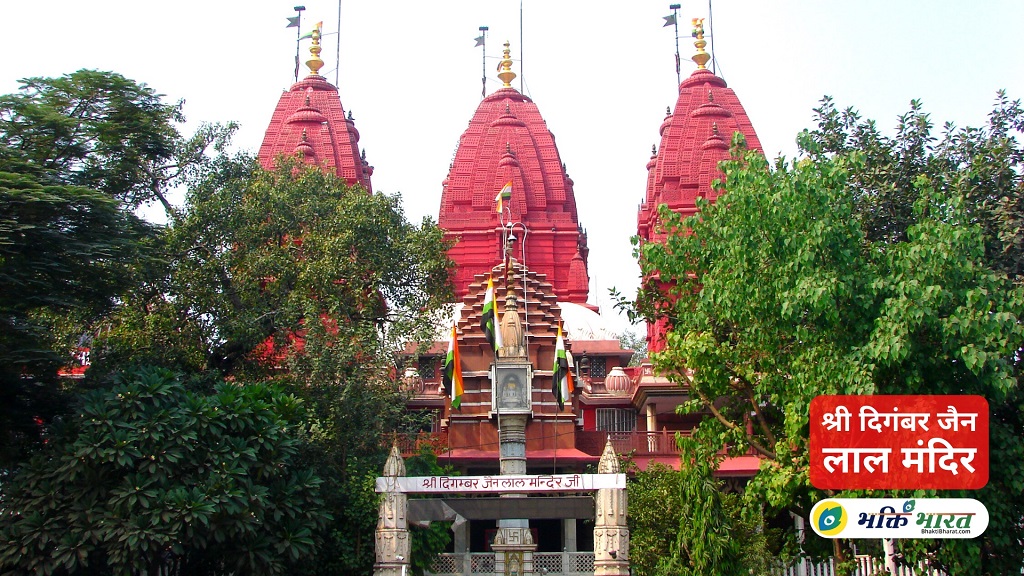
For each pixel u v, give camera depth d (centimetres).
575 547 4247
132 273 3497
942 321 2303
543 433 4353
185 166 4056
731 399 2833
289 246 4069
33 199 2677
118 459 2564
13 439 2925
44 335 3212
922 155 3145
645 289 3000
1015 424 2548
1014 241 2855
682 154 6034
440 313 4734
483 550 4584
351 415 3309
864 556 3105
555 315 4600
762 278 2530
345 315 3866
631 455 3959
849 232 2500
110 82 3225
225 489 2617
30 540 2500
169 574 2980
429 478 2817
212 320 3850
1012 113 3139
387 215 4272
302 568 2900
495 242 6119
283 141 6284
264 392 3081
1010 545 2373
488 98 6731
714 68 6506
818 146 2697
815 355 2445
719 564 2506
